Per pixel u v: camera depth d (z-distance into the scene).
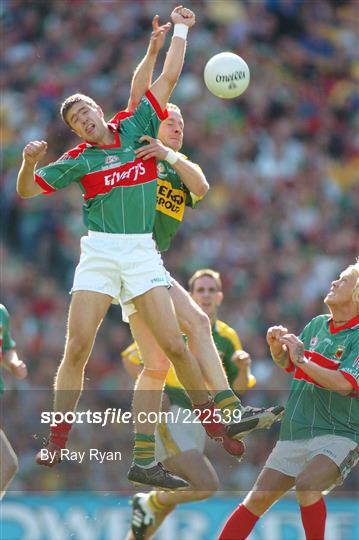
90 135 24.39
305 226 62.81
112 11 71.81
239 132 66.81
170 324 24.67
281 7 74.56
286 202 63.91
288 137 67.75
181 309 26.86
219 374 26.67
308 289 58.91
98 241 24.61
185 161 25.41
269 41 73.38
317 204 64.56
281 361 27.48
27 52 69.88
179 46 25.53
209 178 64.06
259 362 51.69
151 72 25.39
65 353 25.05
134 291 24.58
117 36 70.44
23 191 24.50
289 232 62.16
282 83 70.81
